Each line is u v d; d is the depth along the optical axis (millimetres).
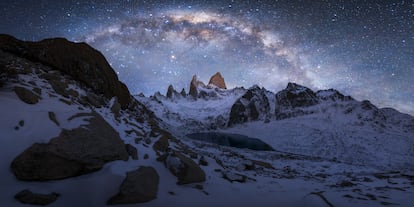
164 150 8562
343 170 13086
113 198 5203
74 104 9039
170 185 6273
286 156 18531
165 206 5258
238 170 9477
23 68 9984
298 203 5992
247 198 6184
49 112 6816
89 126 6836
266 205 5781
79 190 5312
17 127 6074
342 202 6113
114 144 6867
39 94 8312
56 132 6172
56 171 5512
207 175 7504
